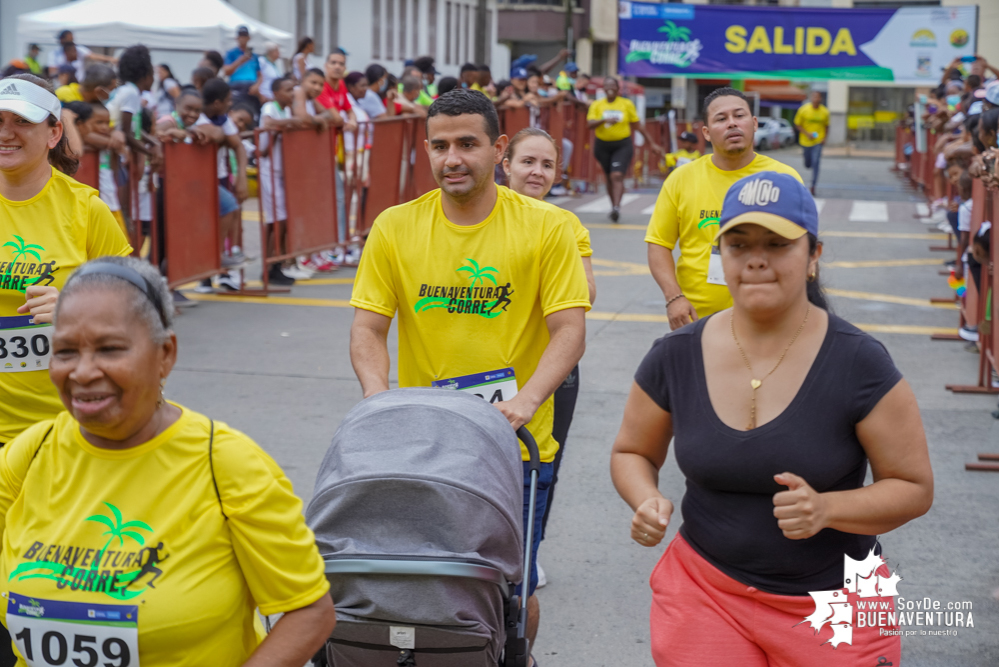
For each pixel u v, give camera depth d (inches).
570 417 165.2
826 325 94.4
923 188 815.1
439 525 98.7
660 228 205.6
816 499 89.2
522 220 131.3
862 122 1823.3
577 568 182.4
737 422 94.6
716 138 195.9
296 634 76.2
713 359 97.1
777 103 1892.2
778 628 95.7
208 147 381.7
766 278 91.8
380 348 133.8
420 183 536.7
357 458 102.7
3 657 111.2
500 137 132.6
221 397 275.3
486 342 132.3
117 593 72.6
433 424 106.5
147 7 647.1
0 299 128.6
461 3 1451.8
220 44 637.3
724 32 835.4
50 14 652.1
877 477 94.5
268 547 74.7
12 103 124.6
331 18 1110.4
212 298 402.0
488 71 639.8
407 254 132.6
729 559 96.7
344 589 97.6
